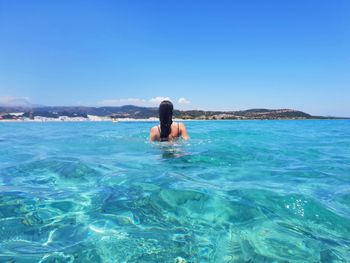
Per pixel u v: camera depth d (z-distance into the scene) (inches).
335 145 274.2
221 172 136.9
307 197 98.6
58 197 99.3
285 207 89.5
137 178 123.3
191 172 136.3
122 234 71.7
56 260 59.7
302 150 228.2
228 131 449.4
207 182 116.9
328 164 164.6
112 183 116.3
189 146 222.7
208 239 69.6
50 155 195.8
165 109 233.3
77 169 144.3
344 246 66.8
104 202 93.9
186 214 84.3
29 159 178.1
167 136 247.6
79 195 101.2
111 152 205.8
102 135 373.1
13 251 63.1
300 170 145.2
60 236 70.3
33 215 83.2
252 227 76.0
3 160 176.4
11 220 79.4
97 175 130.7
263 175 132.3
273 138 338.0
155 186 110.4
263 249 65.1
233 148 212.8
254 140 295.1
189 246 66.2
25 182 120.2
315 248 65.7
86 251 63.6
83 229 74.3
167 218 81.6
